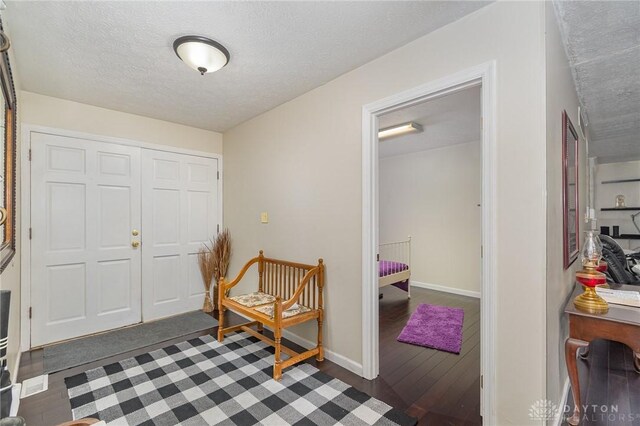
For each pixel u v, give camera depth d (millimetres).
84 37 1921
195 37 1903
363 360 2236
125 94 2809
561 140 1842
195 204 3824
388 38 1947
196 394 2006
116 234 3234
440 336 2975
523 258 1528
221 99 2930
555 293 1659
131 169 3336
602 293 1979
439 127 3850
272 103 3018
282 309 2244
